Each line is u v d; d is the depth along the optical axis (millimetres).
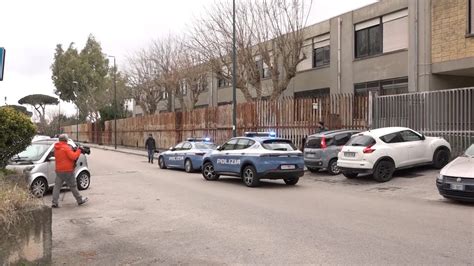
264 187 15055
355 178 16500
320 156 17859
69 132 86188
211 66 29641
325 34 29906
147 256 6945
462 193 10695
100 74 82000
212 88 44375
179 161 22250
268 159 14836
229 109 29594
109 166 25516
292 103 23922
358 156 15312
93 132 69062
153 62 47625
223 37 28391
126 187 15531
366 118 20641
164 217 10008
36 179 13016
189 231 8539
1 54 7270
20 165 13102
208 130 32531
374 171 15031
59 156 11594
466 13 20016
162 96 49531
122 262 6664
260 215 9906
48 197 13469
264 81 34438
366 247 7027
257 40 27438
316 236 7832
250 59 27406
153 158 31297
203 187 15242
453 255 6512
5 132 9875
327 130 19734
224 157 16500
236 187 15156
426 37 21828
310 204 11320
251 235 8047
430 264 6105
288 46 26969
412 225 8555
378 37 25844
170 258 6801
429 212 9953
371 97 20469
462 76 22609
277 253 6852
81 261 6742
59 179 11594
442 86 22031
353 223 8844
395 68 24422
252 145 15406
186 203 11828
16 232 5672
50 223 6117
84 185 14984
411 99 19016
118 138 56906
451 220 9008
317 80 30328
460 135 17234
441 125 17906
